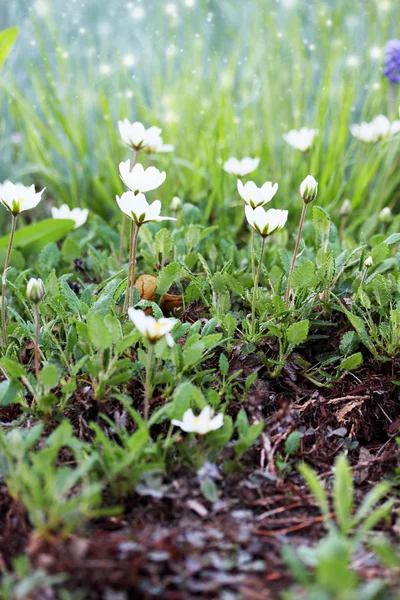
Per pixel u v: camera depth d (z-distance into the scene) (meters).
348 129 0.94
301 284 0.60
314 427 0.58
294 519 0.50
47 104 0.98
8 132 1.05
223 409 0.53
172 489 0.50
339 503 0.46
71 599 0.44
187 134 0.98
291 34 0.99
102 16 1.06
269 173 0.94
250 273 0.70
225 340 0.59
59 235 0.77
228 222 0.87
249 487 0.51
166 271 0.62
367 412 0.59
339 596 0.41
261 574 0.46
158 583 0.44
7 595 0.43
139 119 0.98
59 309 0.59
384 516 0.50
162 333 0.50
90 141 1.00
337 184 0.87
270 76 0.97
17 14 1.05
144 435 0.48
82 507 0.46
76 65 1.02
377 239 0.72
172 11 0.95
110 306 0.58
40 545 0.45
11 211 0.58
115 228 0.87
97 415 0.55
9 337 0.61
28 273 0.74
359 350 0.62
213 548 0.47
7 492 0.50
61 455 0.53
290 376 0.60
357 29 1.01
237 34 1.08
